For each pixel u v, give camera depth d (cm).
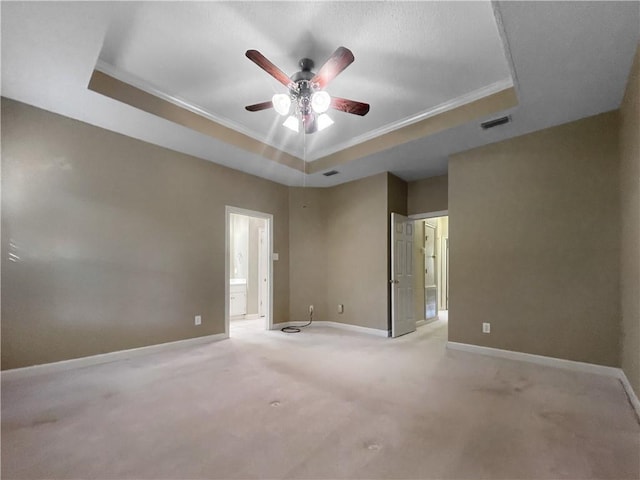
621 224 285
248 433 193
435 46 243
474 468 161
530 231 344
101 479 152
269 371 308
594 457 170
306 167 497
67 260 313
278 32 230
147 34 231
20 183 288
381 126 389
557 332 324
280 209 552
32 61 233
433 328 552
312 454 172
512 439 187
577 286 314
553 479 153
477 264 381
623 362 278
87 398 243
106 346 336
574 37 205
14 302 282
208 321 434
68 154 315
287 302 554
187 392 255
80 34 209
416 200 530
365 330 502
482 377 292
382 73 279
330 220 567
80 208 322
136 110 302
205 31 229
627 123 260
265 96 321
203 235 432
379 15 213
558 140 329
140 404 232
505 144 364
